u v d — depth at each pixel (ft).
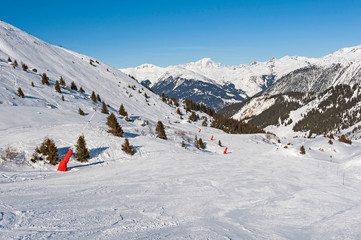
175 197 29.45
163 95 373.61
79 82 260.42
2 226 16.10
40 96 157.58
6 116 95.30
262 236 17.20
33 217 18.49
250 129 349.00
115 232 16.30
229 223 20.10
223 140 179.01
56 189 32.01
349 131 574.97
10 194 27.32
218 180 43.04
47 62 275.18
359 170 56.24
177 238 15.53
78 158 65.87
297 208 25.61
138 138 101.04
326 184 41.63
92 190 31.99
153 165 64.54
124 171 54.65
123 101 268.82
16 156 58.13
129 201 26.35
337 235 17.28
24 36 315.78
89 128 95.14
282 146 128.47
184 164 67.10
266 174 53.21
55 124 100.22
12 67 189.88
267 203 27.66
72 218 18.89
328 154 131.13
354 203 27.94
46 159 59.62
